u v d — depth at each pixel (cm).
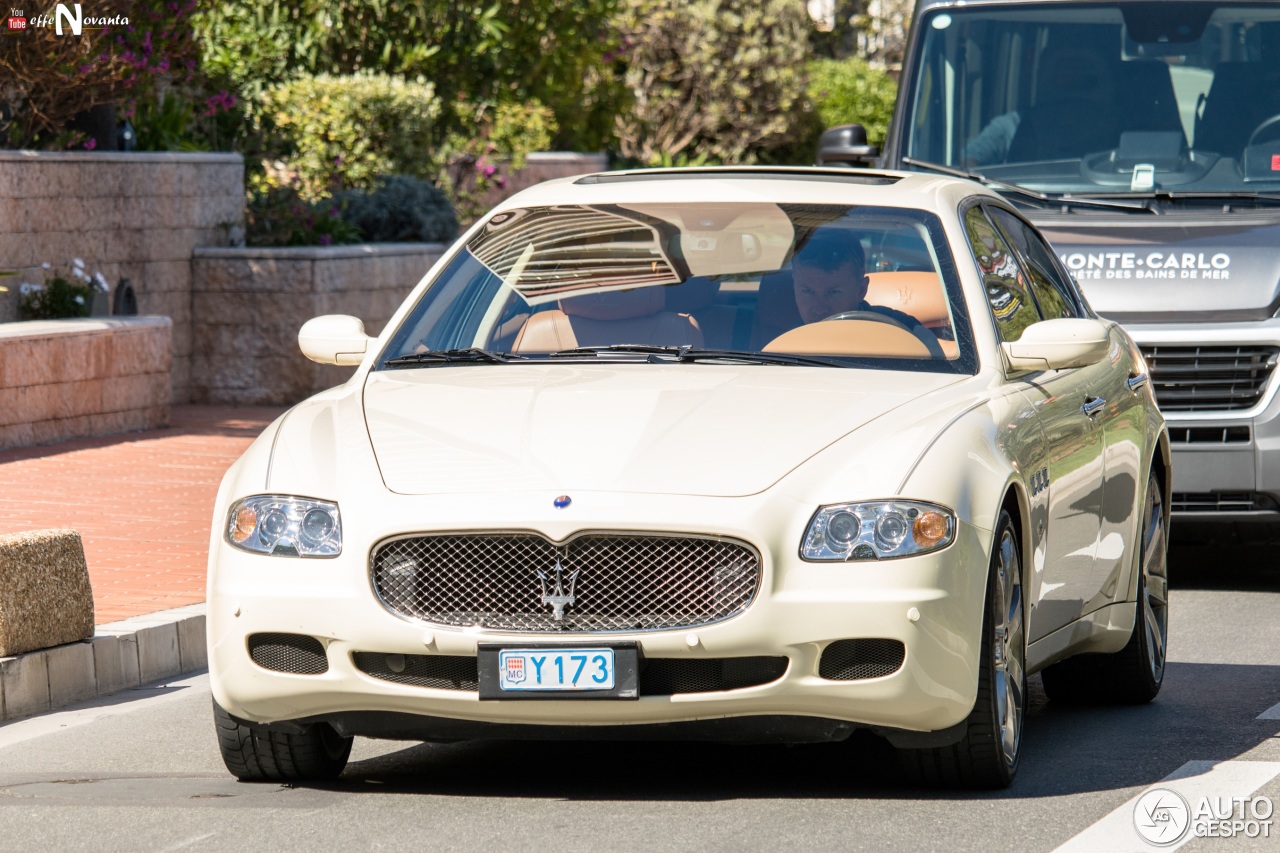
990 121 3559
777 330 2016
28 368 4281
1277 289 3122
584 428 1764
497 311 2102
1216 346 3111
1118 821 1702
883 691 1653
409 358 2036
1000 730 1773
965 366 1959
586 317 2066
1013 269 2234
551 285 2114
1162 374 3130
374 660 1695
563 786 1830
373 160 6288
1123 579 2242
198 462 4097
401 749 2012
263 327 5294
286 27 6788
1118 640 2227
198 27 6269
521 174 8256
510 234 2202
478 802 1764
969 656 1691
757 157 10562
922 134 3588
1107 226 3256
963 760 1767
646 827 1666
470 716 1673
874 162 3809
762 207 2161
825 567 1647
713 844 1608
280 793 1812
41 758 2016
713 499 1659
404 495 1697
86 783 1883
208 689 2392
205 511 3478
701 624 1639
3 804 1789
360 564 1680
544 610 1659
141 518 3384
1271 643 2697
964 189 2239
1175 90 3509
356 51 6962
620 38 8625
